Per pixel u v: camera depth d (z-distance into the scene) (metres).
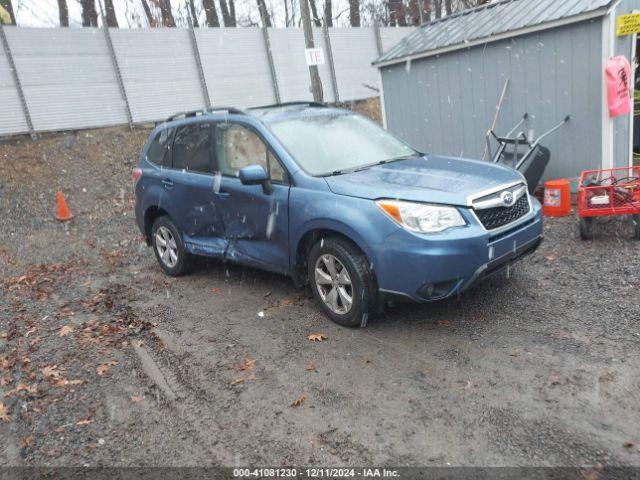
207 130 5.61
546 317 4.26
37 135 13.44
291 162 4.70
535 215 4.49
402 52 9.66
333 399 3.50
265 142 4.92
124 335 4.86
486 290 4.93
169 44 15.16
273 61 16.97
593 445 2.80
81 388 3.98
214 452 3.11
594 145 7.48
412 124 9.92
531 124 8.14
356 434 3.12
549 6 7.90
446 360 3.81
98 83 14.12
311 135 5.07
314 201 4.41
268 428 3.28
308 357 4.08
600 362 3.54
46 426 3.53
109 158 13.16
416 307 4.73
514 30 7.87
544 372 3.51
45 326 5.21
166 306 5.49
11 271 7.23
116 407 3.69
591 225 5.92
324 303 4.59
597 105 7.32
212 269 6.57
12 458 3.22
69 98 13.70
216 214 5.44
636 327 3.91
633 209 5.62
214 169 5.46
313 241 4.60
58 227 9.66
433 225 3.89
